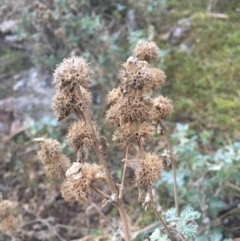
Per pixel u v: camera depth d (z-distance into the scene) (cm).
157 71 14
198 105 25
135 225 20
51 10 27
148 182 12
